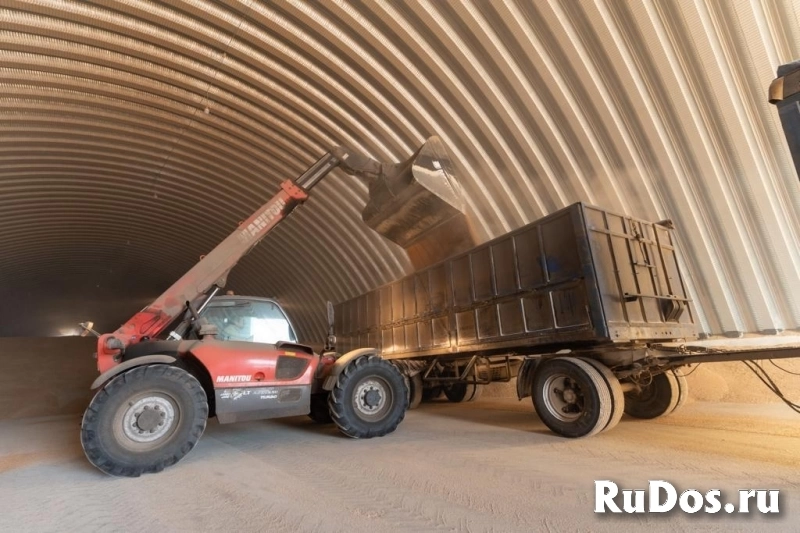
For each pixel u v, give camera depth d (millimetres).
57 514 2842
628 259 5176
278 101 8164
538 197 7543
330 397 5156
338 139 8578
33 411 9906
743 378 6727
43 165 10000
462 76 6680
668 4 5023
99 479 3723
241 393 4609
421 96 7203
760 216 5871
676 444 4137
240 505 2904
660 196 6457
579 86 6168
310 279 14188
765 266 6082
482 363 6953
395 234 7758
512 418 6391
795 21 4707
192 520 2650
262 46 6820
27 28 6215
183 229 14547
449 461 3854
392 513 2631
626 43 5500
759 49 4949
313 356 5332
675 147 6047
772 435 4352
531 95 6438
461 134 7387
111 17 6270
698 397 7066
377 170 7051
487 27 5867
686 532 2213
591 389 4551
